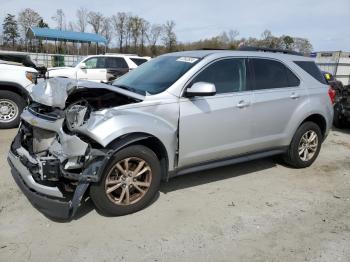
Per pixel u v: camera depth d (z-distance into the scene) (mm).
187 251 3240
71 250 3189
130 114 3641
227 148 4492
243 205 4191
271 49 5551
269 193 4578
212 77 4344
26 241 3293
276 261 3139
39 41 37125
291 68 5242
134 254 3170
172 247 3289
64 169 3461
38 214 3770
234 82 4547
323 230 3686
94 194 3568
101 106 3785
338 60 28172
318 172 5477
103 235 3436
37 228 3510
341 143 7551
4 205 3928
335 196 4566
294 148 5352
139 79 4547
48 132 3793
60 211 3354
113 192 3779
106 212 3701
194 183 4781
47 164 3393
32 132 3994
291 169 5551
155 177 3885
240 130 4562
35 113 3877
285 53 5570
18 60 8867
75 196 3359
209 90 3834
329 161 6109
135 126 3582
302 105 5242
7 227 3504
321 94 5523
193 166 4281
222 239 3449
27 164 3629
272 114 4875
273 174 5281
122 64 14070
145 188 3873
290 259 3174
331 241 3480
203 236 3486
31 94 4105
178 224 3689
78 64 13508
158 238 3424
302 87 5305
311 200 4418
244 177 5098
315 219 3918
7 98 7246
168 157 3947
